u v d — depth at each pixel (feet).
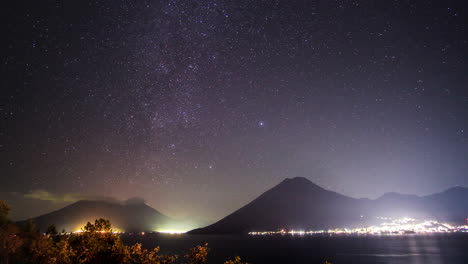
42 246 42.98
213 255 361.92
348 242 617.62
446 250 411.34
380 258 332.39
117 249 43.62
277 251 419.54
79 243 44.24
